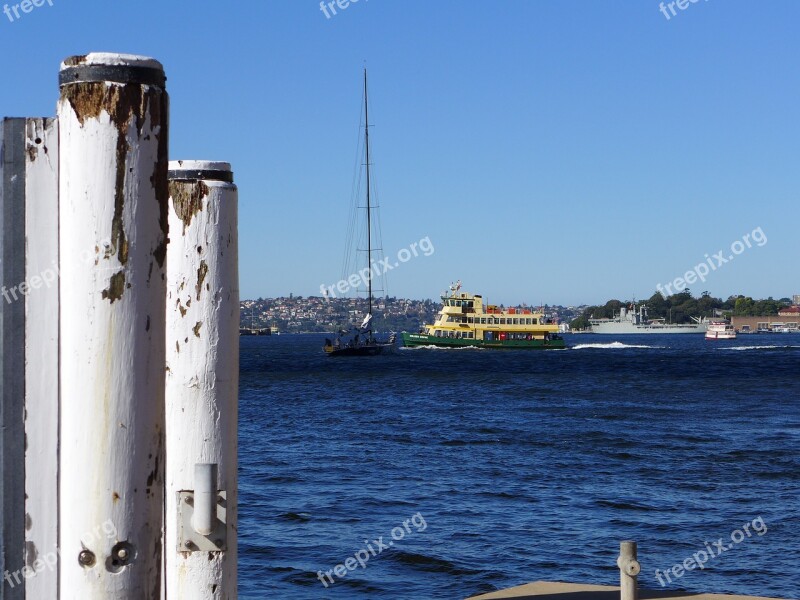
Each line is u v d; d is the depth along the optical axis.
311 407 56.78
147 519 3.00
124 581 2.95
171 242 4.25
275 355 158.25
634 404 58.53
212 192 4.25
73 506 2.95
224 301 4.28
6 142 3.10
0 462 3.07
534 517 22.70
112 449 2.94
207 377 4.22
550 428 44.00
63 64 3.01
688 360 125.25
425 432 42.28
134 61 3.00
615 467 31.12
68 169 2.99
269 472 30.03
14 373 3.09
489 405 58.16
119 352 2.96
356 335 139.62
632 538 20.47
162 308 3.07
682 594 9.94
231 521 4.20
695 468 30.81
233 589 4.15
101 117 2.96
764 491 26.28
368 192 130.12
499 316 149.00
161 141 3.06
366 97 127.75
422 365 112.06
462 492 26.27
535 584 10.40
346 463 32.16
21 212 3.11
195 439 4.20
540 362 119.06
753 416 50.09
